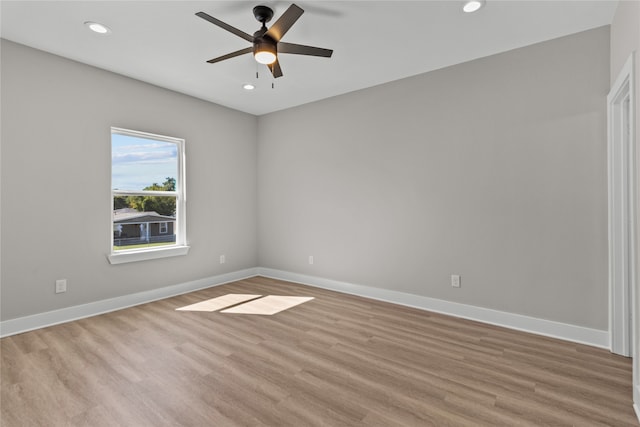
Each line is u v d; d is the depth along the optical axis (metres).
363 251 3.99
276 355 2.45
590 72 2.62
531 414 1.76
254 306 3.61
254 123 5.07
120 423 1.69
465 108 3.22
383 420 1.72
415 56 3.11
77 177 3.22
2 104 2.78
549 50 2.79
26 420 1.71
